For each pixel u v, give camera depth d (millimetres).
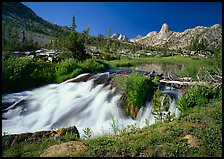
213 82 17266
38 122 16594
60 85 22703
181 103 14234
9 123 15875
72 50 38812
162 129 11133
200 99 14164
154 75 23797
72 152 9195
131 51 109562
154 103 15047
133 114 17406
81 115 17484
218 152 8945
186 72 29422
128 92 18188
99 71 30266
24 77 22188
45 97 19859
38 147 10492
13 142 10930
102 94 19562
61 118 17047
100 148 9336
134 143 9680
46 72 23891
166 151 8945
